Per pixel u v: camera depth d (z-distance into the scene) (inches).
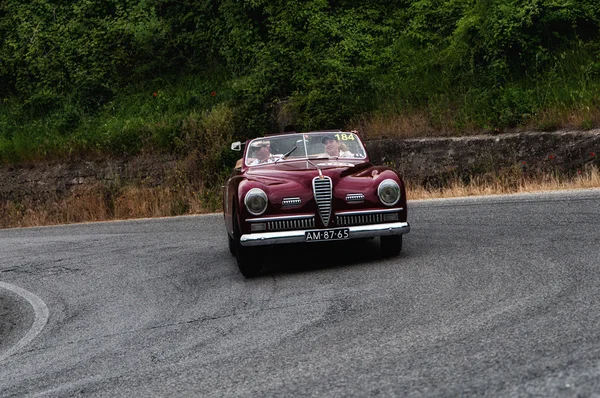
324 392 198.7
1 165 1143.0
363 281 358.6
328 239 403.2
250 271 413.4
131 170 1080.8
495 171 804.0
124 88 1301.7
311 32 1186.0
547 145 788.0
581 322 235.8
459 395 182.7
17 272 537.6
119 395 223.8
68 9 1406.3
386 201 411.2
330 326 275.6
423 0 1186.0
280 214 402.6
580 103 817.5
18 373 271.9
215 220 766.5
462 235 473.4
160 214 935.0
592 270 317.4
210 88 1242.0
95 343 303.6
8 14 1421.0
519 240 425.4
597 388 175.9
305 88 1106.1
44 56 1355.8
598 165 740.7
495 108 893.2
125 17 1373.0
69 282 472.1
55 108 1295.5
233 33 1269.7
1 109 1323.8
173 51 1326.3
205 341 279.3
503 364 203.2
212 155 1026.7
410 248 446.9
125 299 395.9
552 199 603.5
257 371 228.4
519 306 268.8
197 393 214.2
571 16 967.0
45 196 1086.4
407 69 1092.5
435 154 873.5
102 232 751.7
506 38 971.9
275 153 479.8
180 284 420.5
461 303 285.4
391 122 981.2
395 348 233.8
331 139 486.0
